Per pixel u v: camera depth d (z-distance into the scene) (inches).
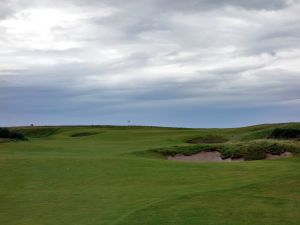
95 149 1849.2
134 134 2918.3
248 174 1078.4
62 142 2367.1
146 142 2306.8
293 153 1695.4
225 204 724.0
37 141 2546.8
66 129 4434.1
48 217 715.4
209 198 764.6
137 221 635.5
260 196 776.3
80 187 975.6
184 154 1717.5
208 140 2359.7
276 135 2126.0
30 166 1200.2
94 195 879.1
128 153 1643.7
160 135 2765.7
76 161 1277.1
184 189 893.2
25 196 889.5
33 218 714.2
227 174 1094.4
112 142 2342.5
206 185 940.6
